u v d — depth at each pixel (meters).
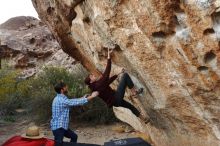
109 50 6.84
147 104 7.12
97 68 8.16
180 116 6.54
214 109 5.77
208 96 5.66
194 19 5.03
